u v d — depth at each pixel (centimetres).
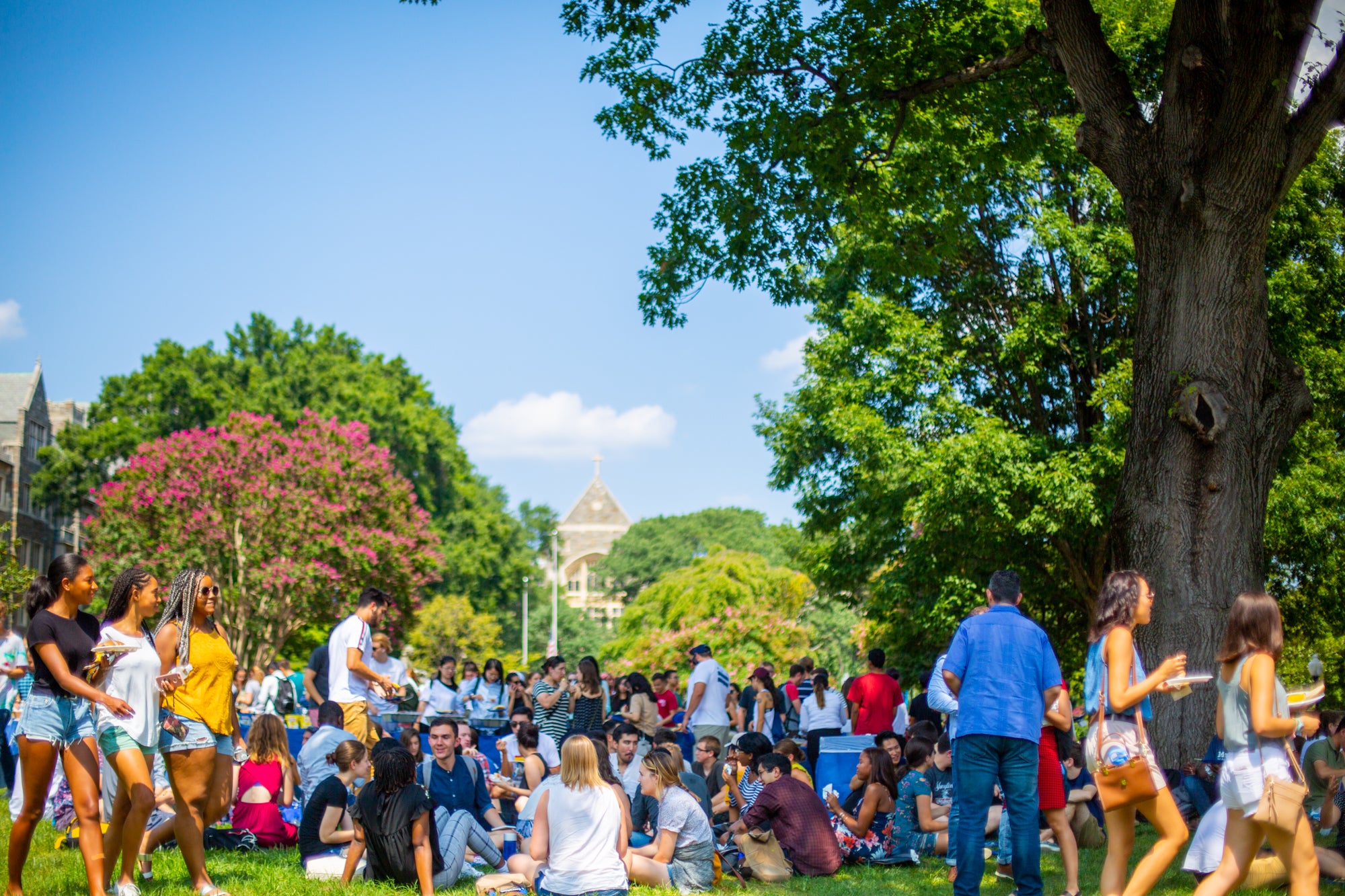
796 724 1798
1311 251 2152
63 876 756
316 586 3881
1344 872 791
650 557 10156
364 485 4159
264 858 905
